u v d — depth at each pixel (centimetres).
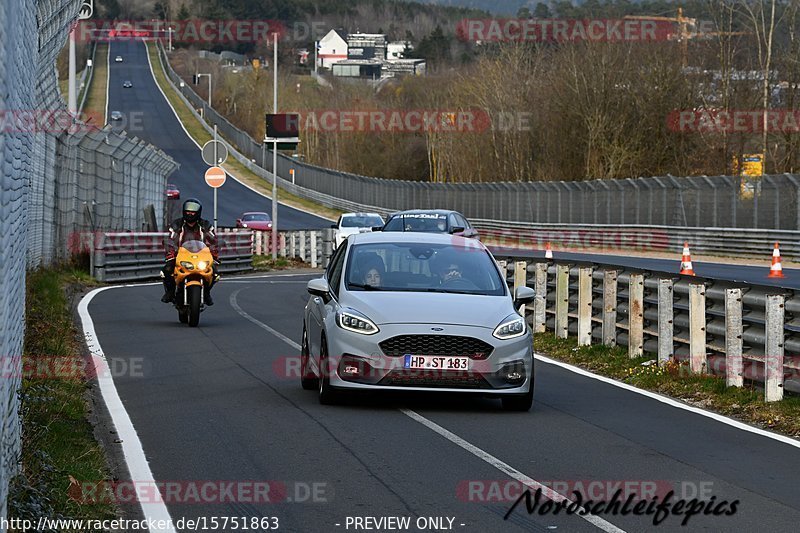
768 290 1992
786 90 9050
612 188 8444
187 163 18588
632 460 1473
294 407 1838
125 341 2697
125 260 4819
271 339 2809
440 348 1794
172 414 1753
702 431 1698
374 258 2000
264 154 18162
